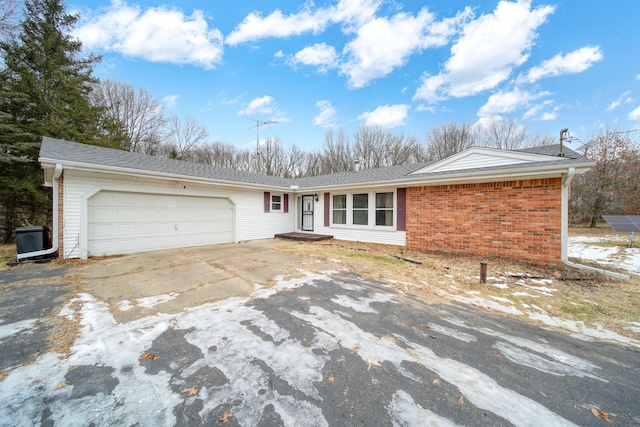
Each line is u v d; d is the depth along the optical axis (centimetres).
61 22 1485
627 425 189
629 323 360
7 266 646
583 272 614
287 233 1300
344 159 2797
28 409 196
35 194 1102
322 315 373
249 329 328
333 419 191
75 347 282
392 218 1008
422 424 187
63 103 1345
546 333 330
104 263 689
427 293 473
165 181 907
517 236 729
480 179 766
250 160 3067
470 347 295
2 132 1032
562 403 210
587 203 1886
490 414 197
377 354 277
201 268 639
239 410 198
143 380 230
